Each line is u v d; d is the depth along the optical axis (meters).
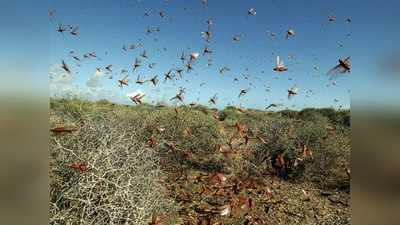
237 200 3.84
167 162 5.40
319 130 6.18
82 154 2.68
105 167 2.67
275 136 6.23
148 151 4.02
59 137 3.10
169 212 3.31
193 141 5.88
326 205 4.40
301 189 5.10
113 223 2.37
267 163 5.91
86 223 2.29
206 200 4.36
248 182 5.20
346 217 3.96
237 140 6.22
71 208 2.30
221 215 3.54
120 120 5.53
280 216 3.98
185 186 4.79
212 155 5.81
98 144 3.06
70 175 2.59
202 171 5.68
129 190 2.61
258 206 4.28
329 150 5.57
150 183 3.15
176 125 5.98
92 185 2.38
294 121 6.84
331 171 5.50
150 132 5.77
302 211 4.16
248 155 5.59
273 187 5.16
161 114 6.13
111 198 2.44
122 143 3.28
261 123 7.56
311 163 5.61
